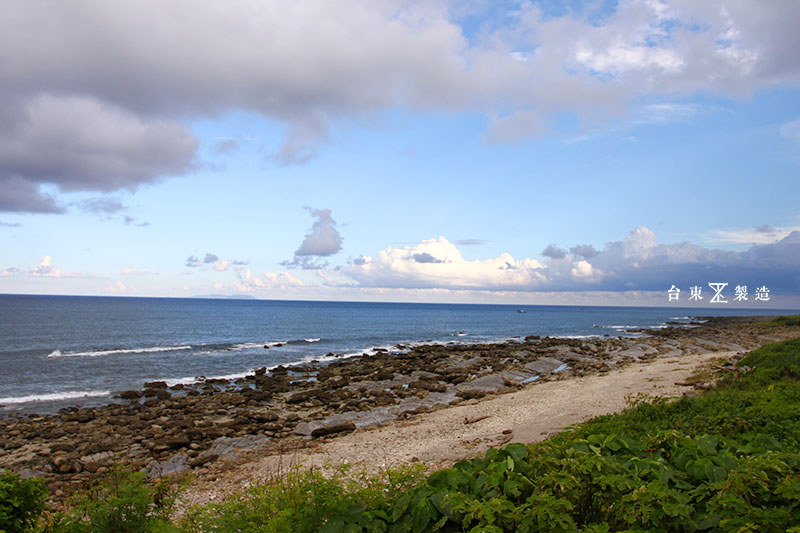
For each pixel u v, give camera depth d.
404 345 60.19
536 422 17.42
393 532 5.04
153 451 17.75
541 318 155.25
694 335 73.62
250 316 127.06
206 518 5.15
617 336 78.31
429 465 13.75
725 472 5.22
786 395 12.24
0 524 5.27
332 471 13.70
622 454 5.98
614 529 4.93
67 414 22.88
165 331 73.38
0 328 68.31
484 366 39.47
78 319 92.06
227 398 27.17
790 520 4.30
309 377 35.34
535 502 4.70
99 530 5.15
